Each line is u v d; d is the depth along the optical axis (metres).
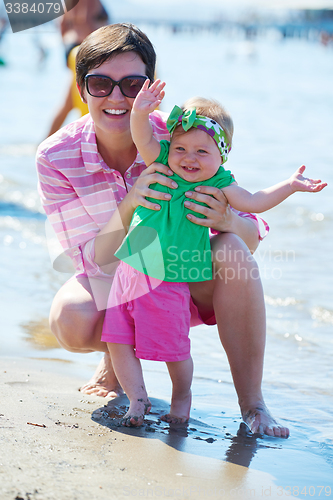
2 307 3.96
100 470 1.88
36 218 6.30
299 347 3.52
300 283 4.61
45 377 2.89
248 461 2.09
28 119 12.25
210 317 2.72
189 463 2.03
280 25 69.75
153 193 2.55
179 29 77.19
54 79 21.03
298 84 21.19
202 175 2.57
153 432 2.30
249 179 7.90
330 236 5.84
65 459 1.93
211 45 53.72
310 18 67.94
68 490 1.71
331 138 11.16
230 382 3.04
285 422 2.55
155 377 3.12
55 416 2.34
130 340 2.46
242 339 2.47
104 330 2.50
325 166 8.82
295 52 46.03
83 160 2.77
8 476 1.75
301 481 1.96
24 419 2.26
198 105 2.65
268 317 3.98
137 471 1.91
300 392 2.91
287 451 2.21
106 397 2.69
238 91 18.38
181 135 2.59
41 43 28.78
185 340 2.49
